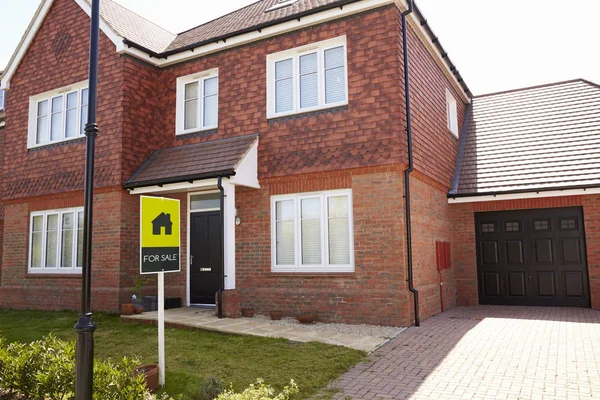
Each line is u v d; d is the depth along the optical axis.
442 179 12.15
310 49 10.66
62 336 8.98
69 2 13.21
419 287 9.87
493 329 8.69
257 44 11.21
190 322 9.16
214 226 11.44
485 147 14.00
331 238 9.91
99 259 11.59
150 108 12.50
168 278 11.95
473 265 12.60
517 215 12.44
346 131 9.83
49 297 12.66
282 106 10.91
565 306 11.70
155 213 5.80
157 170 11.27
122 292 11.21
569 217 11.86
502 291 12.44
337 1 9.88
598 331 8.35
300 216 10.28
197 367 6.46
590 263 11.34
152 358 7.01
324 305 9.64
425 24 10.78
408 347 7.38
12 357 5.61
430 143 11.33
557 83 15.49
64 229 12.80
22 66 14.16
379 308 9.12
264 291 10.36
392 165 9.25
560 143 12.77
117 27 12.52
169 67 12.62
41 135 13.73
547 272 12.00
